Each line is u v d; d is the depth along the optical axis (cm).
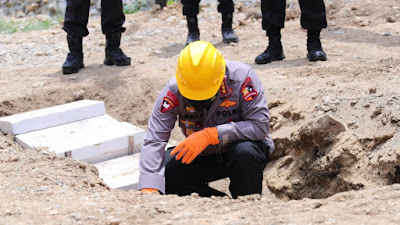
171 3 1148
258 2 1032
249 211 290
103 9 685
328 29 812
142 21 989
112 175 462
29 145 484
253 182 385
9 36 953
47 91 616
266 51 660
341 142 440
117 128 522
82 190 350
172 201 320
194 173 412
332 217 262
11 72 711
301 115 498
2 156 418
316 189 459
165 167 411
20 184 355
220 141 371
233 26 884
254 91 375
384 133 424
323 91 508
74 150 475
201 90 356
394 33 757
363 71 572
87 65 717
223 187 503
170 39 849
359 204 279
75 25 675
